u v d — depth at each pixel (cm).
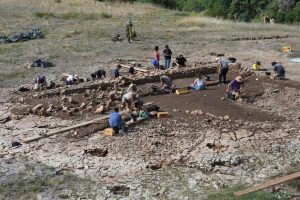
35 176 1530
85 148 1725
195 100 2286
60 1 5759
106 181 1505
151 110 2098
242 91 2420
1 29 4084
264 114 2103
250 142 1783
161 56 3288
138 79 2538
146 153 1688
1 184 1477
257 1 6131
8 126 1944
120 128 1867
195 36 4072
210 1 6662
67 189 1455
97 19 4834
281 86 2544
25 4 5353
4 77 2702
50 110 2098
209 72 2808
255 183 1480
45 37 3884
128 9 5641
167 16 5319
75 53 3334
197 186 1470
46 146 1750
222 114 2084
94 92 2384
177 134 1853
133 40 3834
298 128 1931
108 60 3139
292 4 5856
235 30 4431
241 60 3191
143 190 1446
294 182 1481
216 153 1686
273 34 4216
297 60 3212
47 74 2777
